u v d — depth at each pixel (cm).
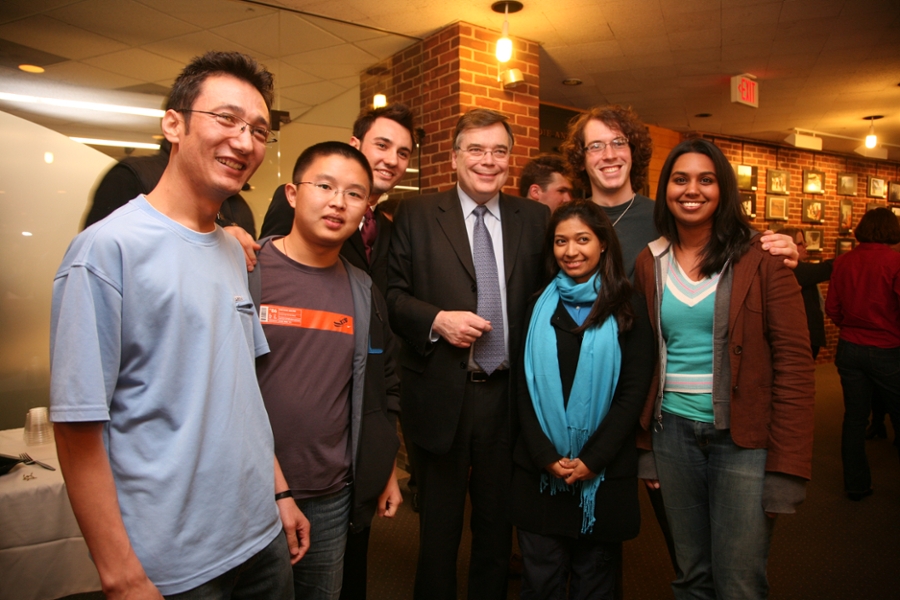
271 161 321
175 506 87
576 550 162
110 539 81
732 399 139
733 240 144
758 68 429
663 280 154
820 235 754
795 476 131
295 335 126
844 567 237
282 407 124
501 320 173
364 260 177
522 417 161
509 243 177
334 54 369
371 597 213
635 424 158
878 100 516
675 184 147
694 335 147
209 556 91
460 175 176
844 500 309
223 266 101
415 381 173
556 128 517
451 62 342
